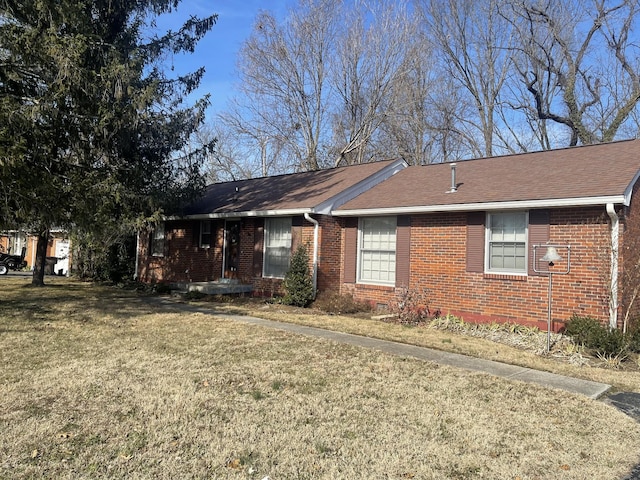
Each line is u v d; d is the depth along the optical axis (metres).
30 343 7.46
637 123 23.86
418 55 26.17
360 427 4.45
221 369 6.21
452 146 29.53
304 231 13.40
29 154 9.91
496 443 4.20
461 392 5.59
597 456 4.01
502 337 9.13
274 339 8.24
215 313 11.34
